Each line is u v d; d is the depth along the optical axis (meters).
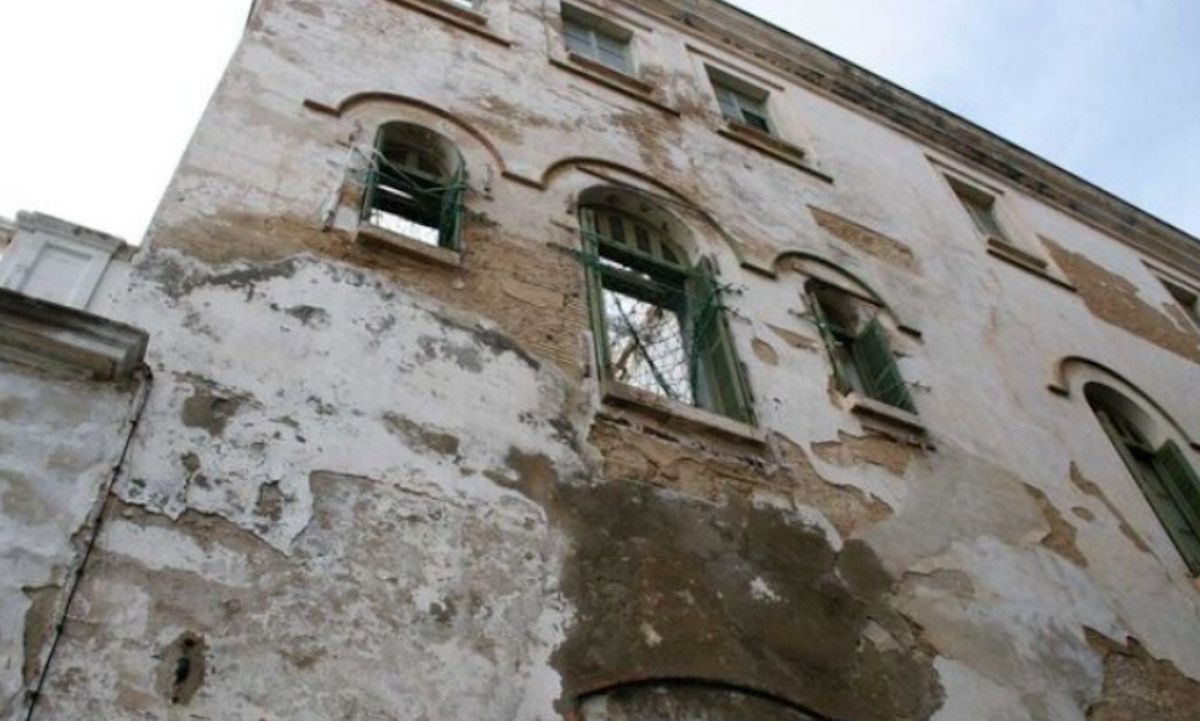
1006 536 8.24
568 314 7.58
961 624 7.14
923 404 9.20
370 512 5.46
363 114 8.54
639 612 5.85
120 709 4.16
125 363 5.27
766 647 6.12
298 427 5.65
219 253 6.40
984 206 15.07
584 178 9.41
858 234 11.51
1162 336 14.20
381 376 6.22
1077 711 7.12
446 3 10.77
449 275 7.26
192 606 4.63
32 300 5.18
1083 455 9.99
